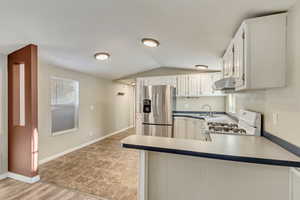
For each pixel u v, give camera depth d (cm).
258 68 141
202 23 171
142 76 498
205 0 131
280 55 137
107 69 410
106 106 519
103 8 156
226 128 221
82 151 387
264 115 180
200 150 129
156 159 158
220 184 141
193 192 148
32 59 240
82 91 416
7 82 258
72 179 255
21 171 248
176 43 240
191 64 384
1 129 250
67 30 203
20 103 265
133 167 301
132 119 707
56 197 208
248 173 134
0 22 179
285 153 125
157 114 400
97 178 259
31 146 241
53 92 340
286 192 126
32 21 180
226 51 243
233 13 146
